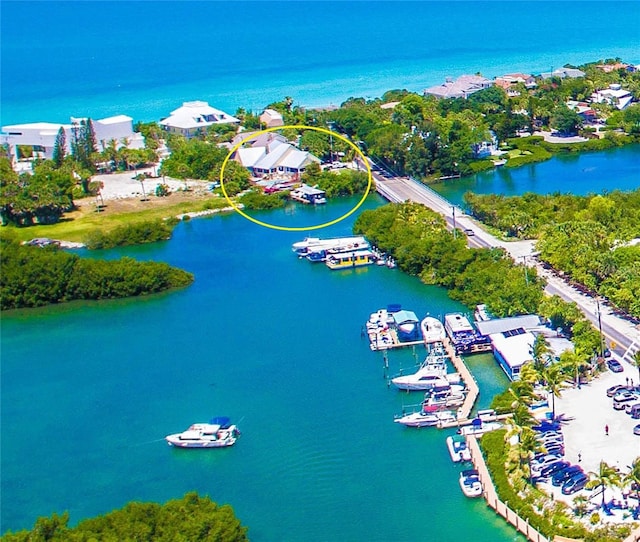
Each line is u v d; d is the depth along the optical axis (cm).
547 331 17812
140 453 15275
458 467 14138
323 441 15188
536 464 13525
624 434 14300
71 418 16600
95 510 13750
